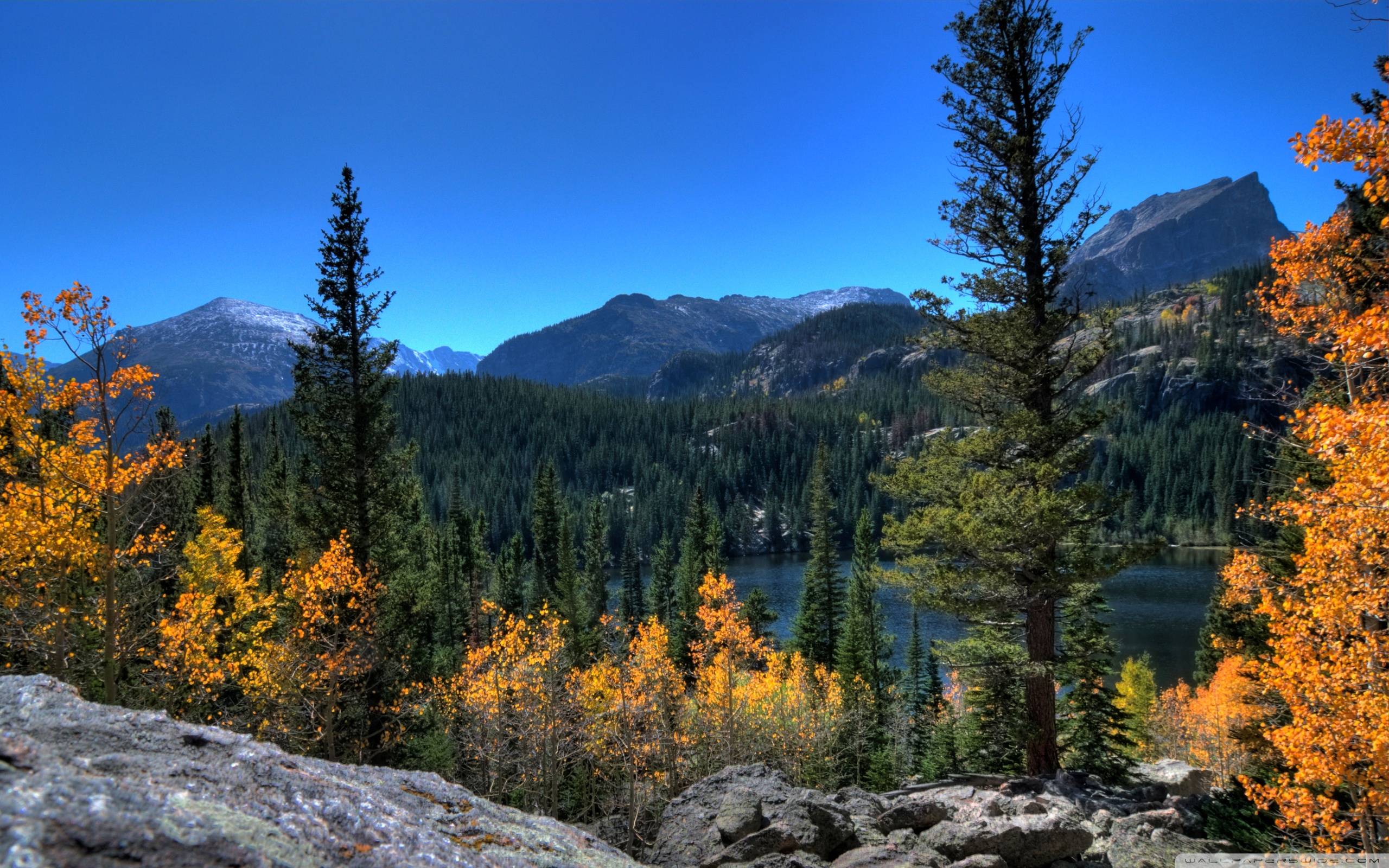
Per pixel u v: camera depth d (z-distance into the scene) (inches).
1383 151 245.1
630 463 6678.2
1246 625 599.2
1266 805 358.9
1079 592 561.9
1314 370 444.5
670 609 2405.3
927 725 1478.8
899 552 609.6
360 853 124.2
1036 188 590.2
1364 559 306.5
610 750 918.4
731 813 402.0
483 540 2498.8
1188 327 6309.1
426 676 1097.4
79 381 476.4
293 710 668.1
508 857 163.3
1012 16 594.2
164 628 595.8
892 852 354.3
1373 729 311.9
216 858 95.9
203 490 1428.4
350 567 681.0
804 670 1254.9
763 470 6363.2
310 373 769.6
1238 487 4197.8
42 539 464.8
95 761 118.4
